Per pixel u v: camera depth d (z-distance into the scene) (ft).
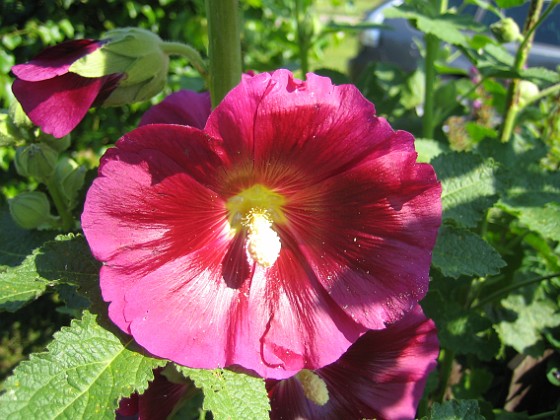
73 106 0.51
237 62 0.57
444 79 2.14
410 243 0.50
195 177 0.46
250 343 0.50
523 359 0.98
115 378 0.44
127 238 0.44
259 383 0.49
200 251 0.50
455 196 0.69
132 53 0.53
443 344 0.85
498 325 0.97
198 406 0.77
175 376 0.55
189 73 1.50
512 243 0.95
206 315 0.49
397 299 0.51
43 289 0.49
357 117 0.45
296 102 0.43
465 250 0.63
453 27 0.80
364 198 0.50
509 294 0.99
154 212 0.45
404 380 0.59
